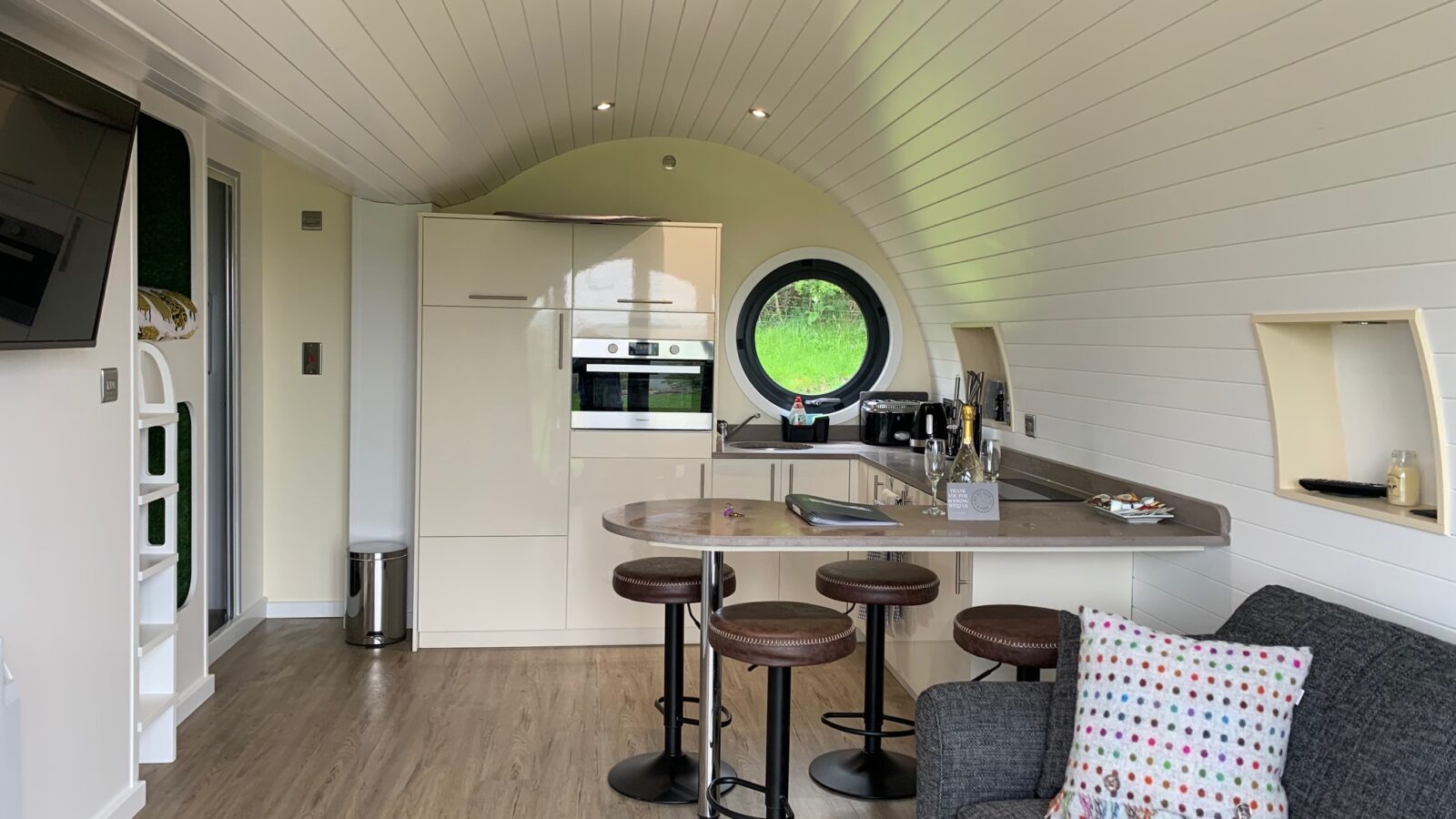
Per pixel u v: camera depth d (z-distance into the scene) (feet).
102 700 10.16
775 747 9.95
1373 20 6.84
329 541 18.79
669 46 13.38
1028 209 12.80
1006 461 16.53
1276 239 9.00
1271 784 7.32
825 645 9.44
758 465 17.80
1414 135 7.15
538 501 17.30
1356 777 6.98
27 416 8.77
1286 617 8.34
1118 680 7.82
